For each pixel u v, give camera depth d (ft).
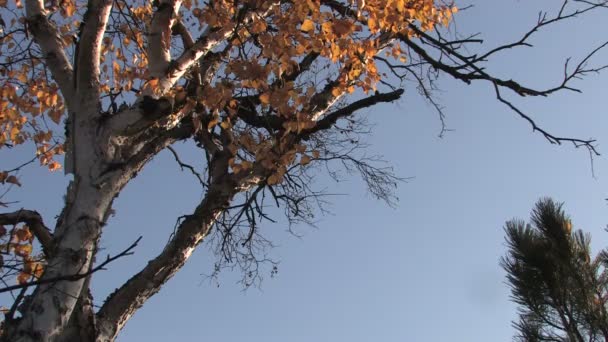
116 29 23.44
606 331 24.36
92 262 14.93
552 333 25.63
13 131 23.34
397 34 22.99
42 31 17.94
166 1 18.48
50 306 13.76
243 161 18.86
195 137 21.07
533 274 25.75
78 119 16.48
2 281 12.91
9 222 15.75
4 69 21.63
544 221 26.68
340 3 22.03
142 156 16.88
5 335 13.58
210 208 18.72
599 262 25.89
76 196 15.49
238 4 20.27
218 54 20.79
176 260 17.52
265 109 20.21
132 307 16.47
